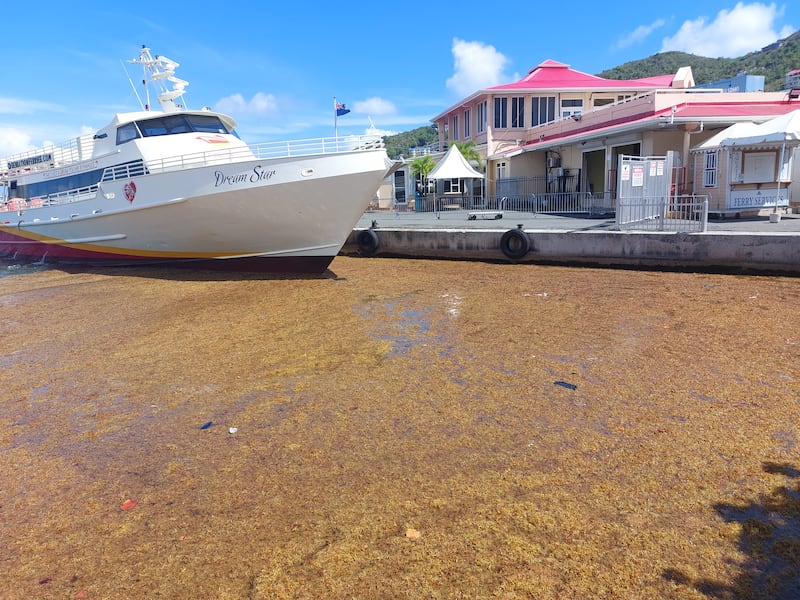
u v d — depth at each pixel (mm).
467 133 31703
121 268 14703
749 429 4059
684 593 2506
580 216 18188
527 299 8977
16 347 7488
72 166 14922
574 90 27688
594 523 3037
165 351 6930
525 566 2725
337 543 2975
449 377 5480
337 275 12391
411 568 2750
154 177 12156
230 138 14031
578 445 3938
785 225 12359
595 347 6242
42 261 17094
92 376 6117
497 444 4016
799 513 3037
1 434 4707
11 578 2850
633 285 9797
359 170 10648
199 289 11312
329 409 4820
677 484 3383
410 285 10781
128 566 2896
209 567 2848
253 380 5691
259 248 12266
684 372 5324
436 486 3490
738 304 8000
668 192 14305
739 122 15445
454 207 26859
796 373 5160
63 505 3529
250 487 3609
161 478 3797
